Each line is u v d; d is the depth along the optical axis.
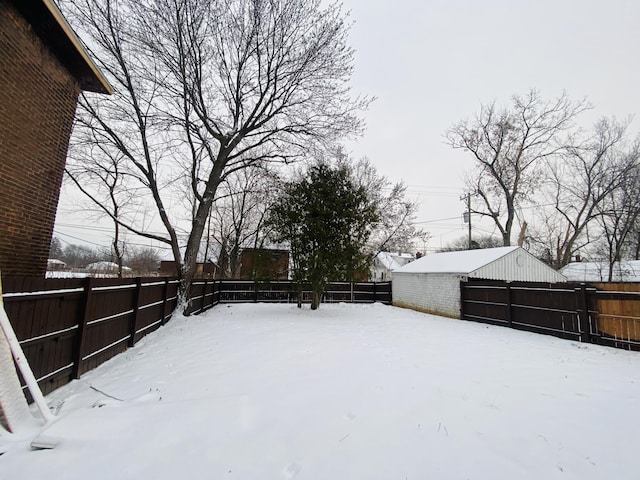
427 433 3.06
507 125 24.73
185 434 2.92
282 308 14.34
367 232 13.13
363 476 2.42
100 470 2.42
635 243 23.64
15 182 5.33
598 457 2.73
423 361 5.69
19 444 2.75
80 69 6.67
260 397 3.80
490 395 4.07
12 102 5.15
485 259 14.30
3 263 5.16
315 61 11.81
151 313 8.02
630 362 6.02
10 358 3.08
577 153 23.66
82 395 3.94
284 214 12.91
